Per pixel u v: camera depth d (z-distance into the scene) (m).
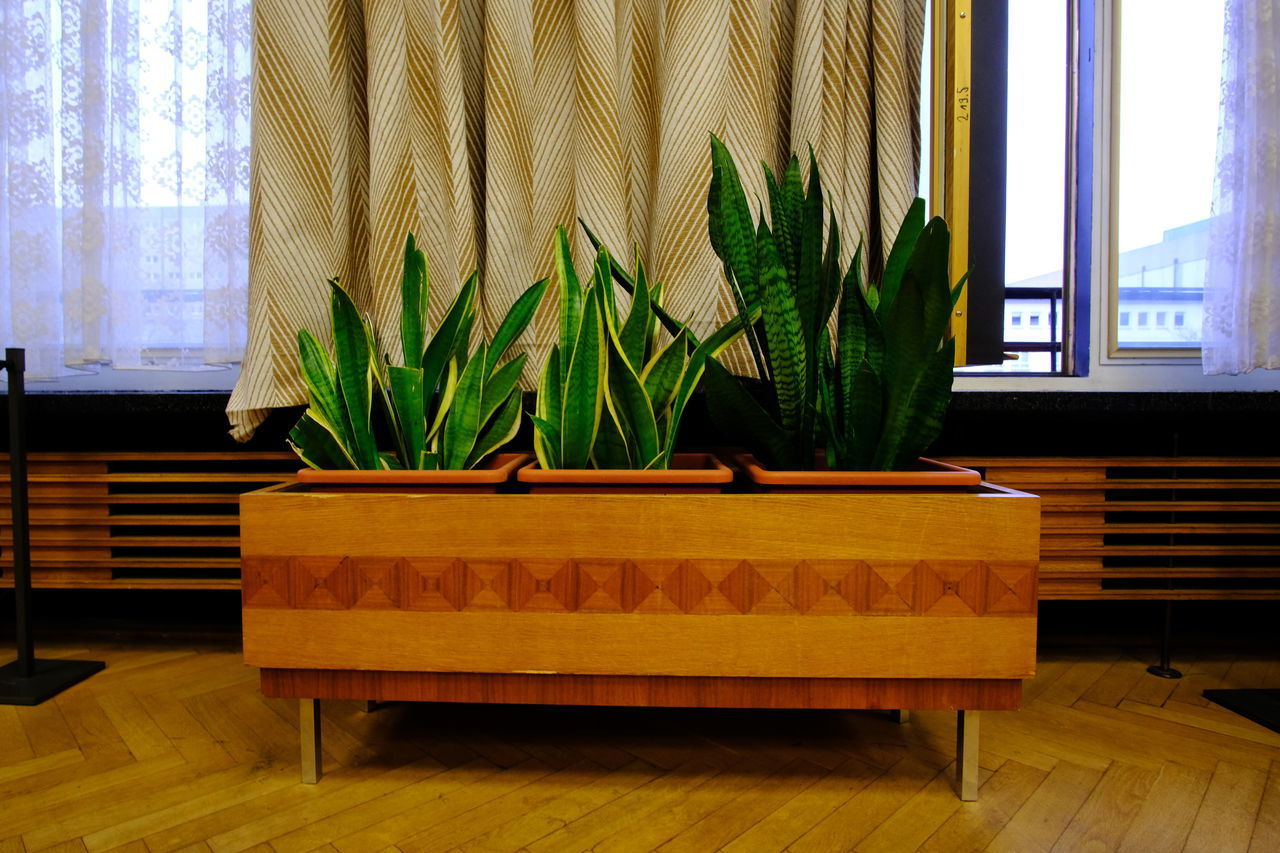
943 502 0.68
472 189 1.10
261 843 0.64
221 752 0.81
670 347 0.82
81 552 1.13
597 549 0.69
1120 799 0.71
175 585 1.12
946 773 0.77
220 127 1.09
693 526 0.68
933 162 1.15
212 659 1.11
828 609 0.68
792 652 0.69
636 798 0.72
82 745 0.82
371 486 0.73
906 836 0.65
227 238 1.10
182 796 0.72
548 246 1.08
